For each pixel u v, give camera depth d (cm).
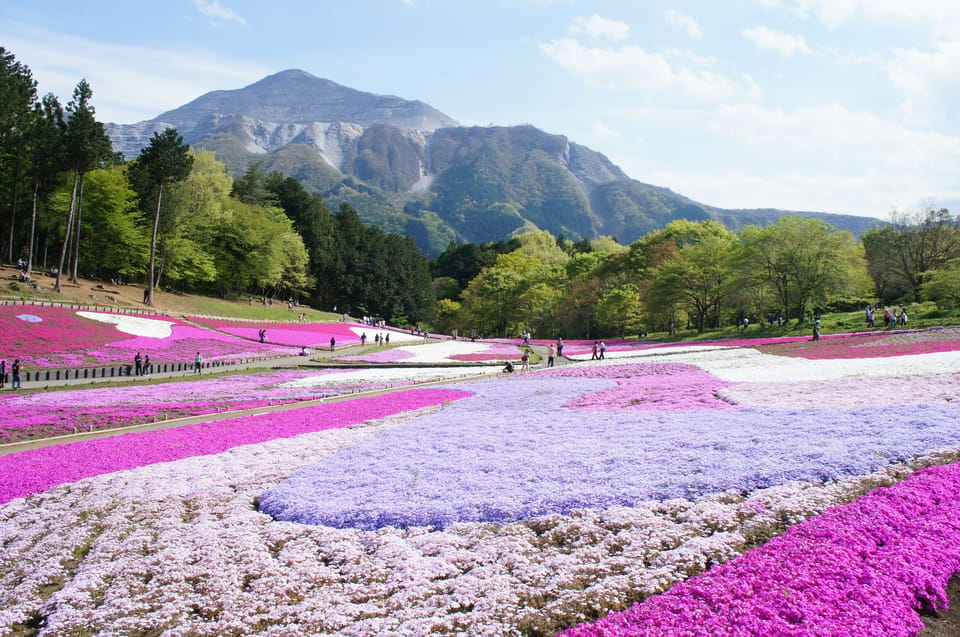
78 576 1061
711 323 9331
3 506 1440
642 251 9788
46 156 6041
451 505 1265
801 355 3744
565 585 938
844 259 6319
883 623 754
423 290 14512
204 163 9138
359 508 1287
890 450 1333
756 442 1510
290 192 13088
